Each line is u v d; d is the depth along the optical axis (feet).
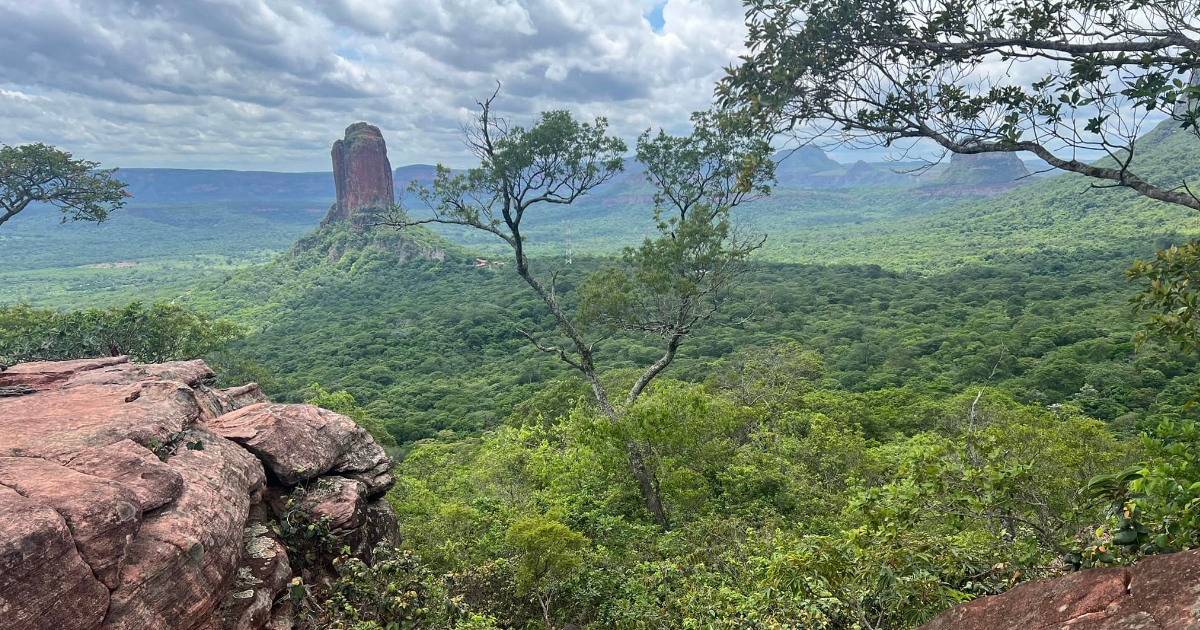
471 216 59.77
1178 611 7.80
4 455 17.38
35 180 91.35
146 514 16.39
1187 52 15.19
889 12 18.65
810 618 21.80
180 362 31.19
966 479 17.15
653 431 46.47
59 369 28.27
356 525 24.08
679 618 28.91
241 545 18.71
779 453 65.62
